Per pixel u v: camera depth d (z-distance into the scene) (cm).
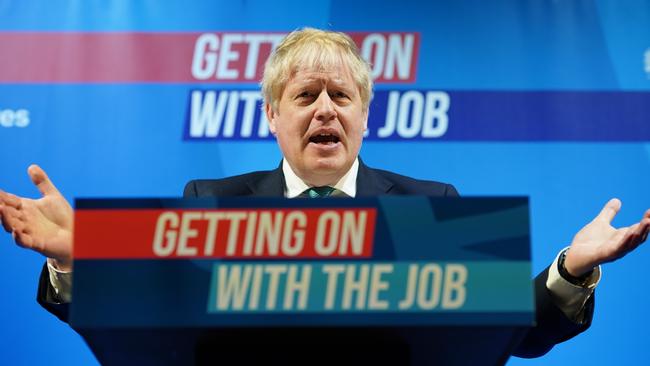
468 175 296
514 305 89
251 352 95
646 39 301
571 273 122
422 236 90
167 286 90
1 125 298
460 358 99
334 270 90
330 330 91
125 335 92
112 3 303
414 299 89
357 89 161
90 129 298
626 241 111
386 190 164
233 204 91
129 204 91
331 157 158
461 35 302
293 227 90
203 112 298
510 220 91
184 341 95
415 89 299
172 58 301
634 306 288
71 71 300
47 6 303
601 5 303
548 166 296
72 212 119
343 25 302
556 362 289
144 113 299
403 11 303
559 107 299
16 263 294
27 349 291
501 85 300
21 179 296
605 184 294
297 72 159
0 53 300
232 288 90
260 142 297
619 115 298
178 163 297
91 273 90
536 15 303
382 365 95
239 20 302
